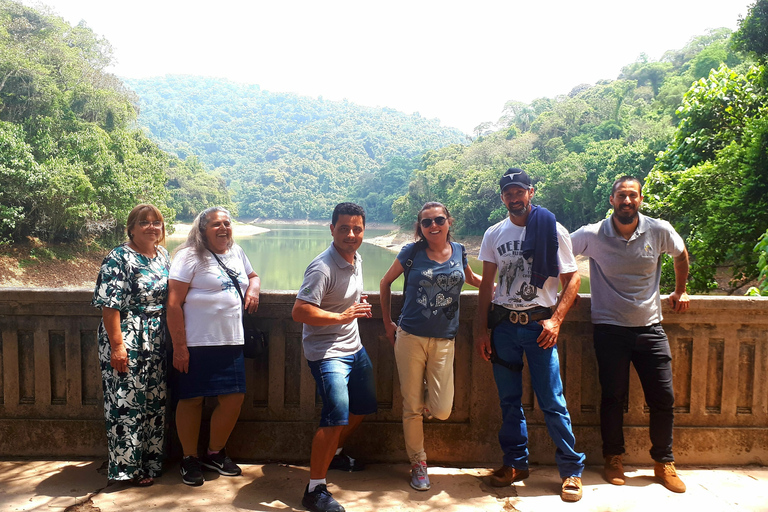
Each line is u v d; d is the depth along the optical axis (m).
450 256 3.13
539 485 3.19
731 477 3.31
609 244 3.18
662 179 13.37
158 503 2.89
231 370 3.15
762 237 7.37
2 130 30.69
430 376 3.11
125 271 3.03
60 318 3.46
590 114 75.44
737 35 14.95
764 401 3.52
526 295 3.08
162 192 44.44
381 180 154.12
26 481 3.13
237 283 3.20
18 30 38.38
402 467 3.47
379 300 3.54
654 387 3.17
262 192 180.00
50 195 30.91
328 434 2.89
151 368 3.11
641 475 3.34
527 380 3.55
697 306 3.46
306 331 3.14
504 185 3.12
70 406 3.50
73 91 37.59
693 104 13.91
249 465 3.45
